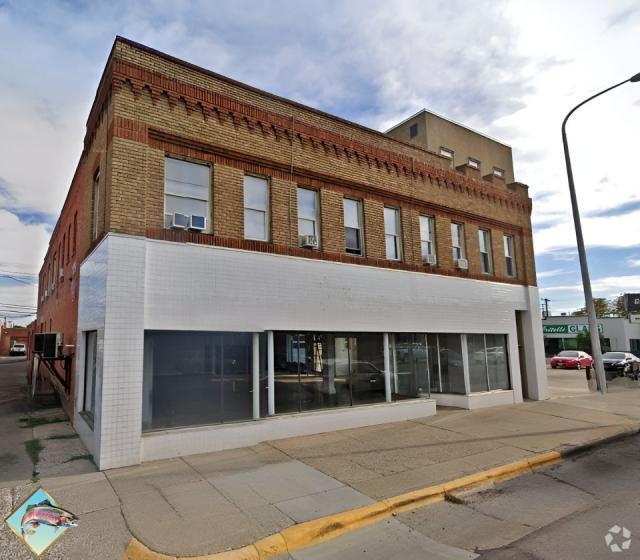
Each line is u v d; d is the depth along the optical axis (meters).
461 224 15.71
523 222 18.08
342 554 5.07
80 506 5.99
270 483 6.96
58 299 16.97
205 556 4.74
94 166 10.29
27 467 7.75
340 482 7.06
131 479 7.10
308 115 11.62
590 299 16.72
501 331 16.05
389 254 13.25
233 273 9.55
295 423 10.07
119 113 8.59
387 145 13.50
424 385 13.30
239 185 10.05
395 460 8.30
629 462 8.81
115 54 8.67
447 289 14.38
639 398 16.34
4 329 58.62
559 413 13.36
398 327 12.64
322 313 10.98
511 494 7.02
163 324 8.54
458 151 22.06
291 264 10.55
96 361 8.68
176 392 8.70
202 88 9.73
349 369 11.56
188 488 6.71
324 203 11.63
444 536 5.51
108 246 8.10
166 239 8.81
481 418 12.51
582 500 6.71
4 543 5.00
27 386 20.34
